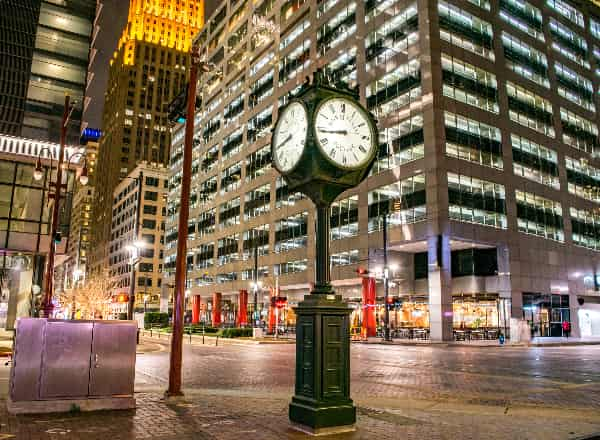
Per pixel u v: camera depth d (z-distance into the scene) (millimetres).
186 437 7223
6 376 15055
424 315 51000
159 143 162875
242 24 87688
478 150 49125
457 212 45500
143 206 131250
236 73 87500
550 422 8617
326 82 8469
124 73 165875
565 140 61000
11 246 41594
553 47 63125
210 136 94938
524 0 60438
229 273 81000
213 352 28516
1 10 47312
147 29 171375
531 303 50531
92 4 51281
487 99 51781
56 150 44656
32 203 42938
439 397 12398
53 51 48281
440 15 49594
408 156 48188
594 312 59219
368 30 56375
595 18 72625
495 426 8211
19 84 46156
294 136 8500
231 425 8039
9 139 43469
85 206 197500
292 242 65500
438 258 43906
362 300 51500
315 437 7176
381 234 49750
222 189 87312
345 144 8227
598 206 63844
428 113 46719
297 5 71312
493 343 39719
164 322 67500
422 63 48344
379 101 52969
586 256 59594
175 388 11164
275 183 71250
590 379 16312
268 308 68000
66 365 9578
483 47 53031
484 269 50531
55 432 7613
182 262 11922
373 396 12383
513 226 50438
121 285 135500
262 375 17078
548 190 56406
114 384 9820
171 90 168000
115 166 158875
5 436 7352
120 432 7598
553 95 61000
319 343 7543
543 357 25891
